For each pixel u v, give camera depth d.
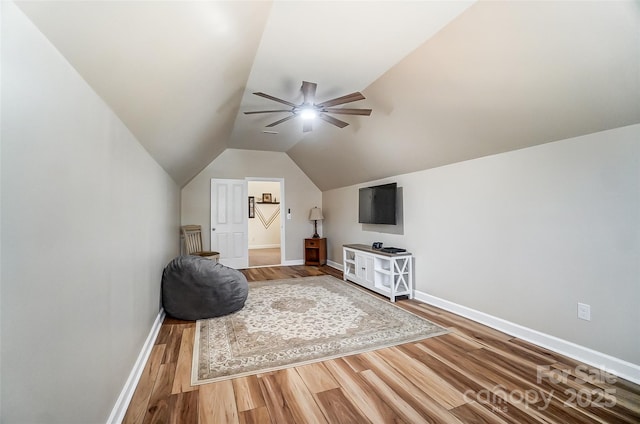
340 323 3.04
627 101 1.85
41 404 0.91
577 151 2.25
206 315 3.18
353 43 2.24
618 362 2.04
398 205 4.27
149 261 2.61
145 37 1.24
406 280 4.00
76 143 1.16
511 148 2.69
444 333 2.77
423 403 1.78
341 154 4.90
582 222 2.23
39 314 0.90
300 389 1.92
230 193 6.14
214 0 1.31
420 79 2.57
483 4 1.77
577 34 1.67
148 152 2.58
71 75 1.11
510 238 2.75
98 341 1.37
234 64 2.24
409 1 1.77
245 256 6.23
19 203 0.81
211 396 1.85
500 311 2.85
